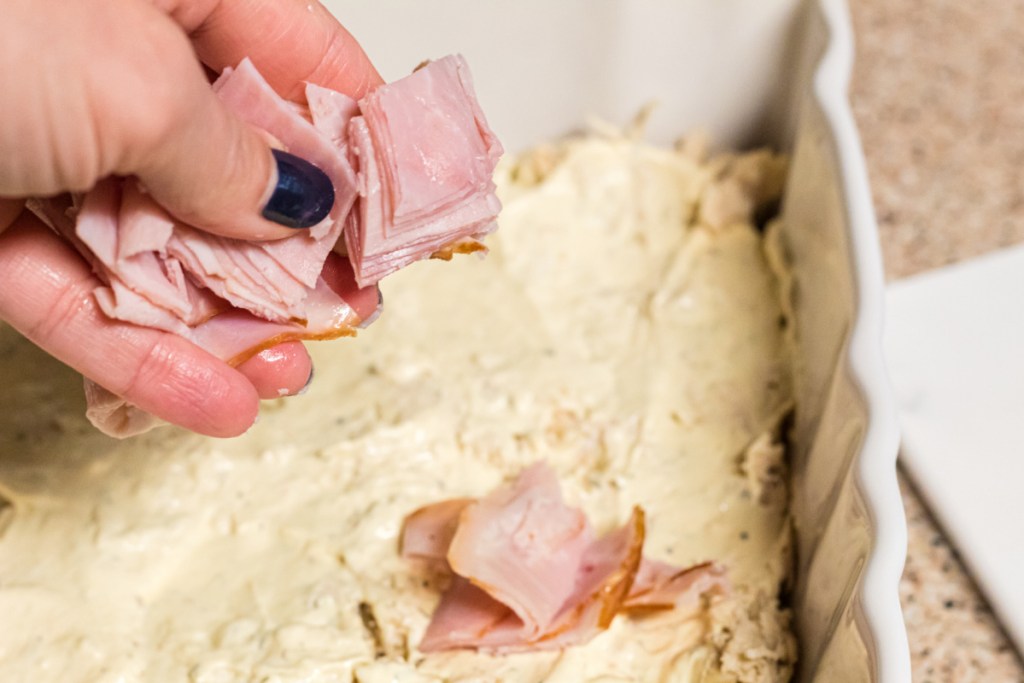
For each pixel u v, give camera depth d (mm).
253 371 286
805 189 370
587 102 414
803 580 325
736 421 358
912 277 400
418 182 256
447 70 263
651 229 402
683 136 419
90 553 336
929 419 364
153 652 322
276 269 262
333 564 335
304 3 290
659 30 395
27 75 220
